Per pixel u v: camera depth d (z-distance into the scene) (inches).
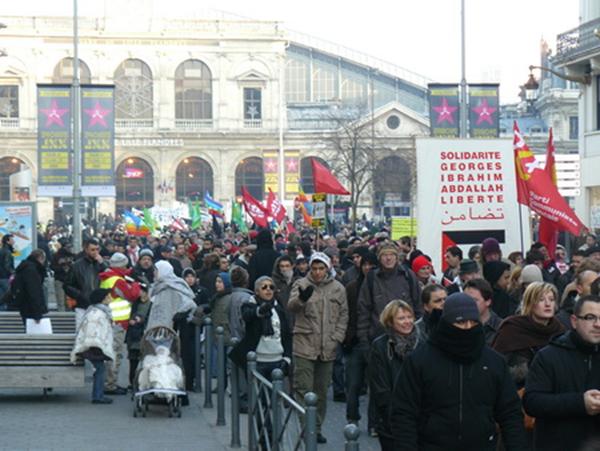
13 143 3892.7
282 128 3949.3
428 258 650.8
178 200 4025.6
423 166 716.0
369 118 3959.2
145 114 4018.2
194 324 732.0
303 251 918.4
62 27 3912.4
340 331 540.1
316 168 979.3
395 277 551.2
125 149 3983.8
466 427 301.9
